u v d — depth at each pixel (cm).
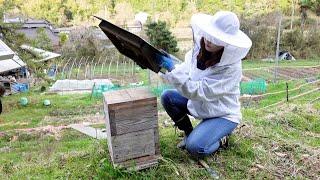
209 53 308
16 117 1723
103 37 4009
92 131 1247
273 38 4059
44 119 1680
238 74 321
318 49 4119
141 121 311
